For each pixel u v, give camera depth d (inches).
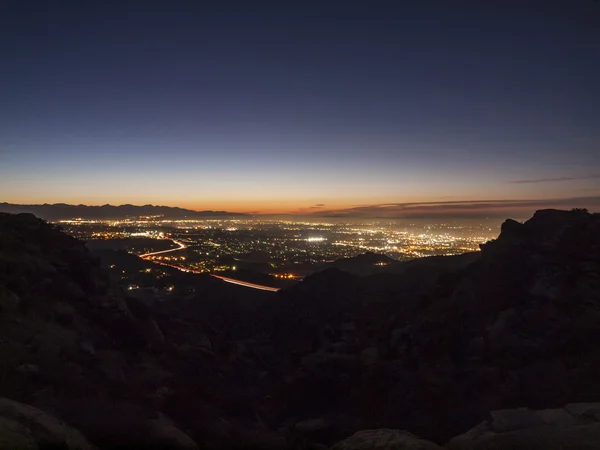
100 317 724.0
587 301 595.5
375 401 563.8
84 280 809.5
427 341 681.6
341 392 627.2
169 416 482.3
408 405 530.3
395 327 800.9
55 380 469.7
